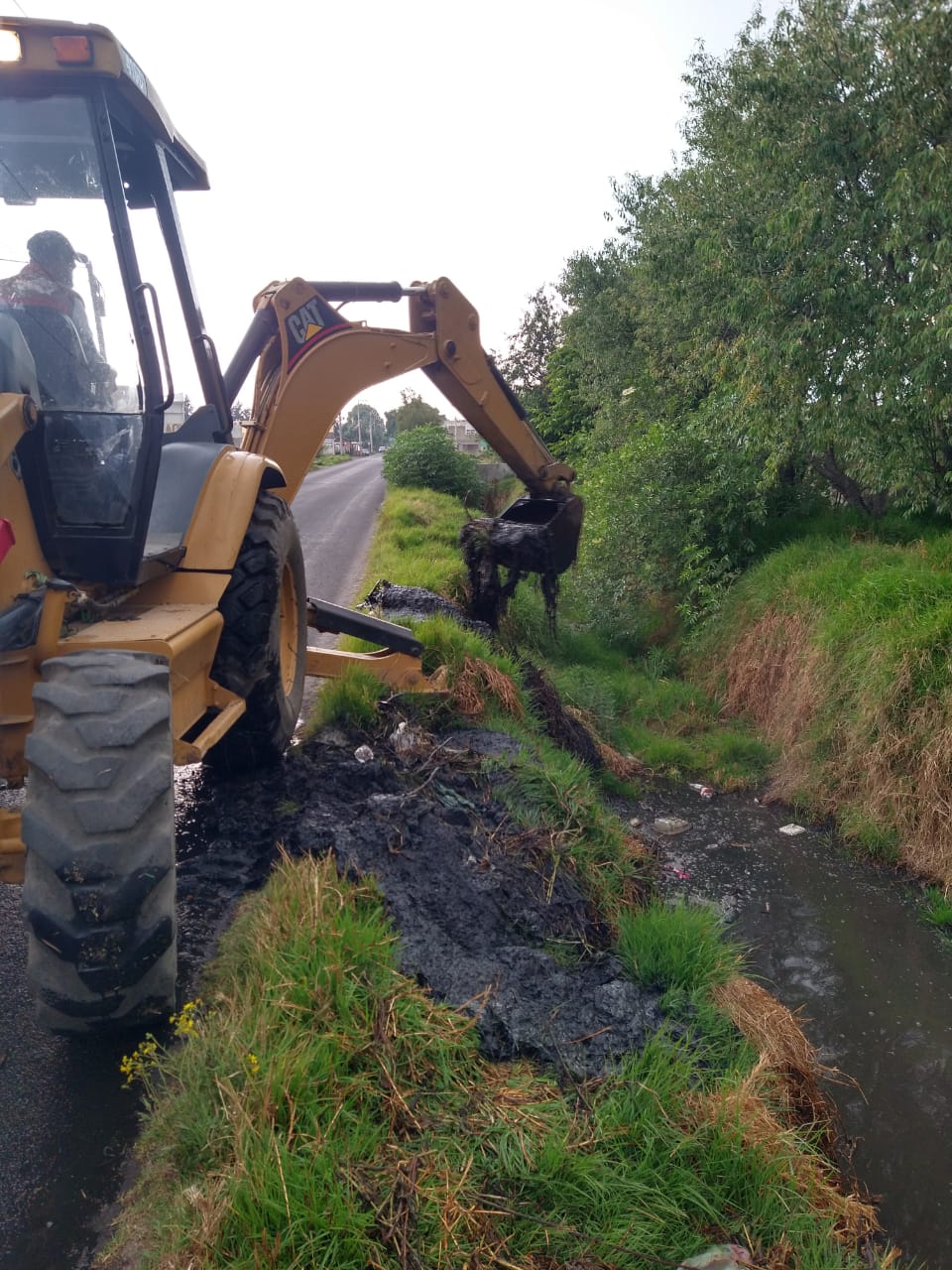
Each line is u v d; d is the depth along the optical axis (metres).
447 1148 2.61
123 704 2.67
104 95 3.38
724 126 10.84
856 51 8.14
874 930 5.50
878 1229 3.34
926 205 7.55
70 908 2.46
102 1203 2.49
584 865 4.75
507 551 6.91
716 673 9.64
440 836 4.25
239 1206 2.24
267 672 4.28
